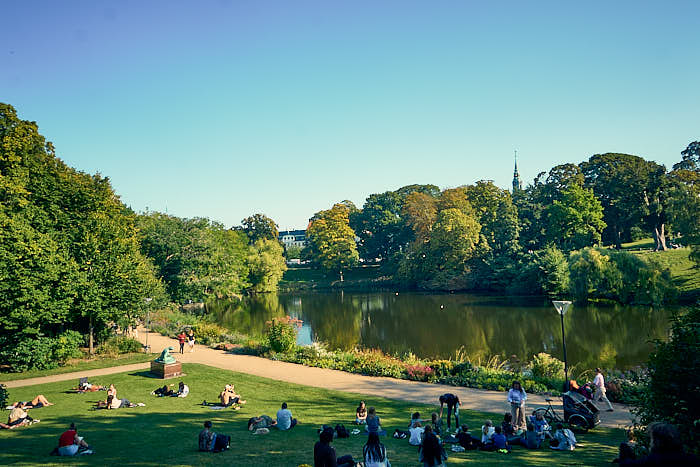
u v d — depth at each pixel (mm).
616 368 28328
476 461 11023
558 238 77125
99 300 28188
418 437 12906
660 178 69688
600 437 14188
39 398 17688
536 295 68000
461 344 37938
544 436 13500
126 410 17016
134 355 30172
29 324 25516
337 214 105375
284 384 22391
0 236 24703
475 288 79312
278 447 12070
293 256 151375
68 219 31266
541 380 22250
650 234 82812
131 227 43844
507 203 83188
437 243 82688
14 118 35000
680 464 4246
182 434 13680
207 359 29297
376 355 27734
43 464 10359
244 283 77250
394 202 121000
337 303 70625
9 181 28656
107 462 10578
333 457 7270
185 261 53406
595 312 50062
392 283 93500
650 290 50281
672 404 9211
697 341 9289
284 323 31766
